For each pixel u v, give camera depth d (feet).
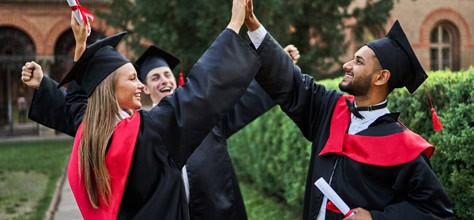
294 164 20.59
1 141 62.80
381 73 7.97
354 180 7.84
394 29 8.16
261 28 8.70
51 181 31.91
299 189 19.99
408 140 7.77
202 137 7.89
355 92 8.14
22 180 32.55
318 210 8.24
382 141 7.84
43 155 46.39
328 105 8.85
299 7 40.24
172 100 7.97
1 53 70.44
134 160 7.72
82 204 7.82
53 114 9.84
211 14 38.14
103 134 7.72
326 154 8.32
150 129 7.82
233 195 11.48
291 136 20.84
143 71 12.05
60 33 70.59
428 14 57.77
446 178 11.53
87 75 8.22
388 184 7.82
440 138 11.60
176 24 41.22
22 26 69.46
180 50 40.27
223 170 11.34
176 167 7.96
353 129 8.26
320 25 42.83
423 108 12.53
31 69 9.94
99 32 46.21
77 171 8.02
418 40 57.67
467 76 11.33
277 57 8.63
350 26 44.91
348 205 7.79
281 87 8.76
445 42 59.62
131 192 7.80
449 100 11.76
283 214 21.18
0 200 26.00
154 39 39.93
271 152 24.11
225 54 8.02
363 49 8.13
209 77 7.84
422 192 7.52
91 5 68.74
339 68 46.21
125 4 45.32
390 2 44.27
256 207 22.56
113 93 7.99
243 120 11.76
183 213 8.36
